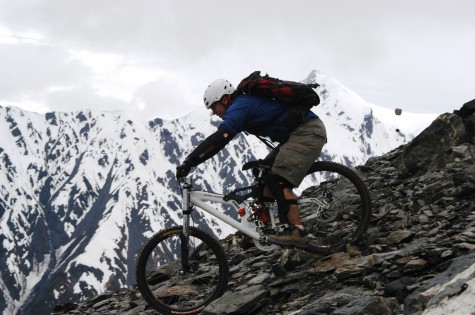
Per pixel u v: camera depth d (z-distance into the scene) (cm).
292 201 590
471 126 809
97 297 809
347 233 641
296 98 582
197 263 604
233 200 595
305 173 589
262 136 598
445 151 807
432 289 464
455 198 681
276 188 588
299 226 593
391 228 658
